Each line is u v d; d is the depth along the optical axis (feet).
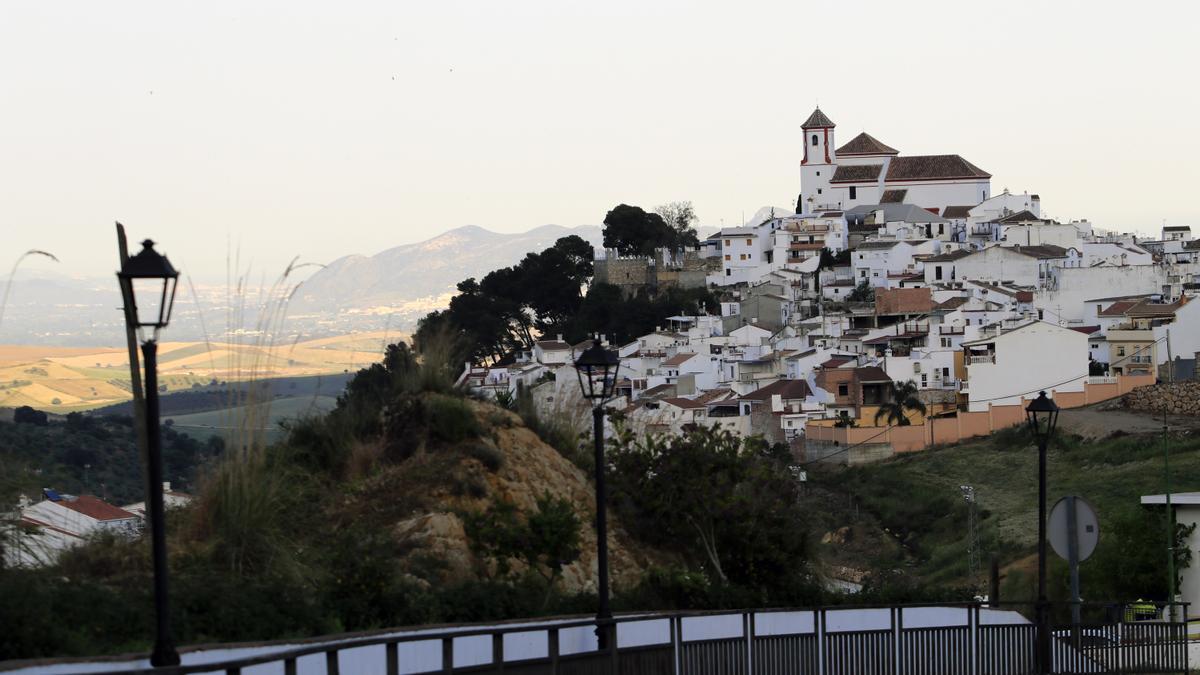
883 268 522.47
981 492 274.98
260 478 77.87
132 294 47.62
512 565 91.91
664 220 620.90
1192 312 370.94
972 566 211.00
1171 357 366.02
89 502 107.24
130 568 69.92
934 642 80.89
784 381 385.70
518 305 503.20
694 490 107.76
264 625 64.75
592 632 73.05
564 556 89.97
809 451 342.44
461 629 60.90
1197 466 257.14
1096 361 385.50
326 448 100.12
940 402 359.87
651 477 111.04
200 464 79.97
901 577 158.10
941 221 574.15
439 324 116.78
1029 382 351.46
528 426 113.50
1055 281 471.21
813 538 120.37
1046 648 84.48
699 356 425.28
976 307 426.10
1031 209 584.81
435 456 100.07
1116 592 153.38
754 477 112.47
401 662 58.95
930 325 408.46
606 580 70.28
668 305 520.42
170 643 47.73
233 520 74.38
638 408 343.05
